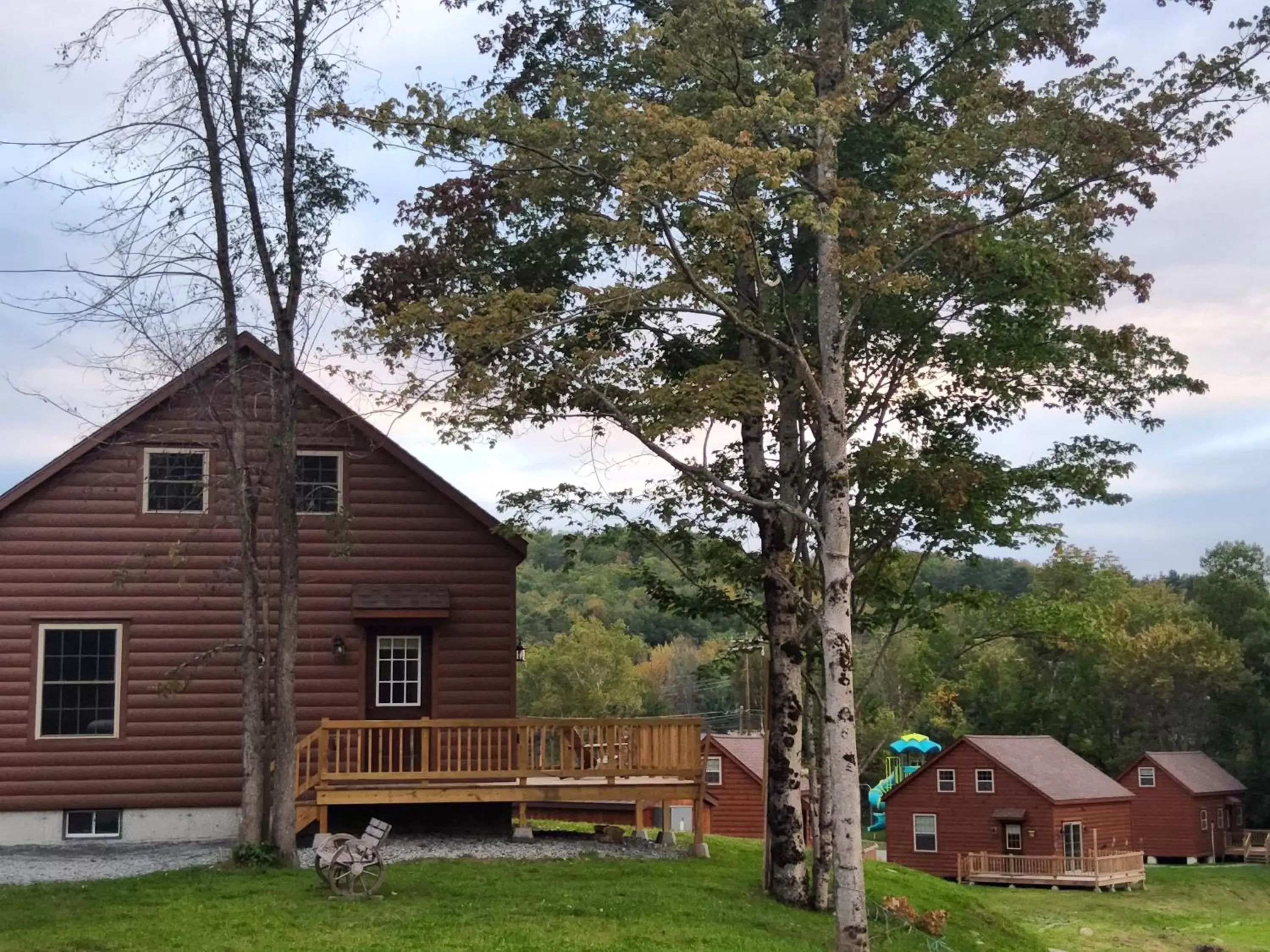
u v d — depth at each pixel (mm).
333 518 17766
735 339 16234
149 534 20203
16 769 19453
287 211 16000
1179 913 40688
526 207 16234
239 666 20234
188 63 15719
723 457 16906
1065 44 14461
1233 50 12469
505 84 16344
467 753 20203
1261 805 62344
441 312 13250
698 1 12539
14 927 12195
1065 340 14859
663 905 14305
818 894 15562
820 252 13219
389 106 13289
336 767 18406
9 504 19781
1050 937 33781
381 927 12469
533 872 16250
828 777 15852
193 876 15141
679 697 82812
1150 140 12641
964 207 13188
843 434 13047
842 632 12727
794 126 12500
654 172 11539
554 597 93562
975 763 47844
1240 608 67250
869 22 15117
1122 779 57875
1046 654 62312
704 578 17219
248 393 20219
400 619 20609
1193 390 15234
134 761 19781
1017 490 15633
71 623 19875
